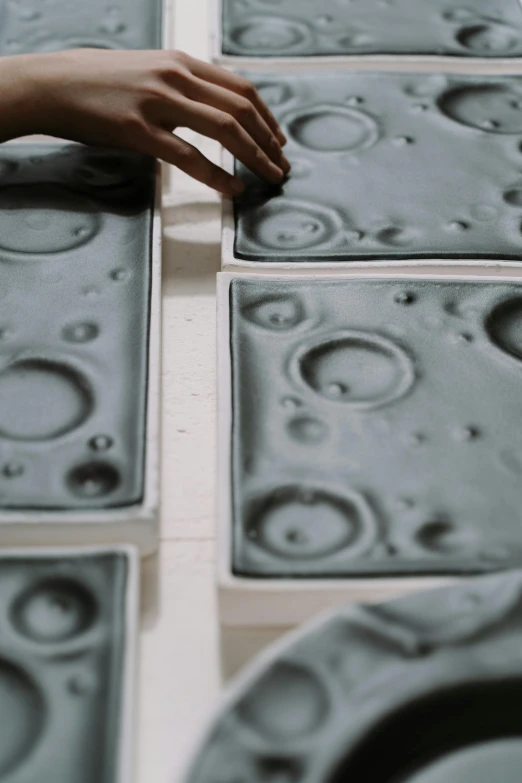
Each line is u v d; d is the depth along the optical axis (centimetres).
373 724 43
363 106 92
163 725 49
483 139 88
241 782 40
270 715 43
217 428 60
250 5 106
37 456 58
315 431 60
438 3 108
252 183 82
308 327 68
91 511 55
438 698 44
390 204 80
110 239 76
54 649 47
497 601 47
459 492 56
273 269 73
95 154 85
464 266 74
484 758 43
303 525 54
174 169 91
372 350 66
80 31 102
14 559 51
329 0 108
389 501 55
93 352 65
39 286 71
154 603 55
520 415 61
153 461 58
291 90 93
